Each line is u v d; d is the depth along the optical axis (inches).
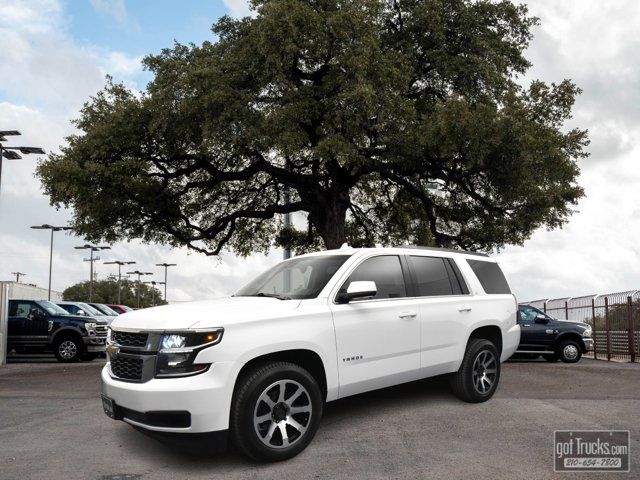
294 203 908.6
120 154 778.8
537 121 757.9
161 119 715.4
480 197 829.8
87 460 202.1
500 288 308.0
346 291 229.8
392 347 238.2
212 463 194.5
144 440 227.8
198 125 729.0
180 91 724.0
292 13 697.6
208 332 184.5
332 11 744.3
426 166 805.2
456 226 999.0
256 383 189.5
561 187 764.0
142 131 776.3
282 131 698.8
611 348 681.6
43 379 474.9
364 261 245.4
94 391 383.2
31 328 679.1
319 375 216.2
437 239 971.3
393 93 738.8
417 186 946.1
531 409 268.8
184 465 193.5
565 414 259.6
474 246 958.4
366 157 789.2
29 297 920.9
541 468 183.5
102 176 724.7
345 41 713.0
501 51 902.4
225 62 756.0
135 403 183.9
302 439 198.7
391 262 257.0
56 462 200.8
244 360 188.4
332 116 714.8
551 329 606.5
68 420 274.5
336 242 832.9
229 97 697.6
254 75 743.1
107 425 258.5
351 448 207.6
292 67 765.3
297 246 1158.3
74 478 182.5
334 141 667.4
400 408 268.2
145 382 185.5
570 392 331.9
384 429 232.4
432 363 256.4
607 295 690.8
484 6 887.7
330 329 215.9
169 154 797.2
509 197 775.7
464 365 274.1
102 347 689.0
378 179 976.3
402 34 880.3
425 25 850.8
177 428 179.2
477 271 299.1
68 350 676.1
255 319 195.9
